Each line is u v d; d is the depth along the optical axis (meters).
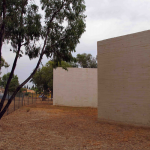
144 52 9.41
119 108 10.34
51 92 36.62
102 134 8.33
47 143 6.96
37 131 8.97
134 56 9.81
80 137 7.87
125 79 10.15
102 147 6.43
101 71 11.36
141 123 9.28
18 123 11.03
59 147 6.47
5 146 6.43
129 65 10.01
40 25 8.40
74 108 19.61
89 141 7.23
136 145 6.53
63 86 21.75
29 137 7.81
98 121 11.43
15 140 7.27
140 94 9.44
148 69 9.20
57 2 8.74
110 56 10.95
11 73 7.32
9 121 11.63
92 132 8.75
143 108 9.26
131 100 9.80
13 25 7.55
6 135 8.03
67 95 21.52
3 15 7.48
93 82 21.23
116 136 7.89
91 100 21.06
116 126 9.93
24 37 8.06
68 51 8.76
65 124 10.75
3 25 7.25
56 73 22.06
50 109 18.88
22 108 20.14
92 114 15.16
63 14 8.88
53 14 8.82
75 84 21.31
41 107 21.11
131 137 7.61
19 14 7.94
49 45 8.61
